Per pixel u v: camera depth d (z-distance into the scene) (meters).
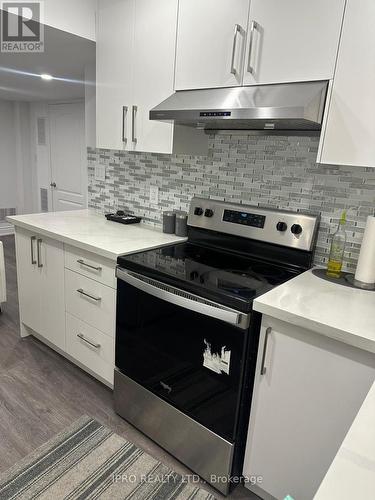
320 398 1.25
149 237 2.15
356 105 1.33
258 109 1.39
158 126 1.94
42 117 4.84
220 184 2.08
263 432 1.42
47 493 1.49
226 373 1.41
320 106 1.40
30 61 2.62
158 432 1.74
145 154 2.43
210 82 1.70
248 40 1.54
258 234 1.85
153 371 1.69
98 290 1.93
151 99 1.95
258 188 1.93
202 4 1.66
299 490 1.38
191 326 1.49
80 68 2.78
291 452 1.36
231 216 1.96
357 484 0.57
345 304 1.32
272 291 1.41
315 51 1.38
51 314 2.32
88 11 2.12
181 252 1.92
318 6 1.35
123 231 2.26
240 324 1.32
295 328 1.26
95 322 2.00
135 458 1.69
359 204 1.63
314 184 1.74
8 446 1.71
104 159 2.73
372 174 1.57
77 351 2.18
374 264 1.51
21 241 2.42
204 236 2.10
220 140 2.02
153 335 1.65
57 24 1.98
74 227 2.27
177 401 1.61
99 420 1.91
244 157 1.95
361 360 1.14
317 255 1.79
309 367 1.25
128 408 1.87
